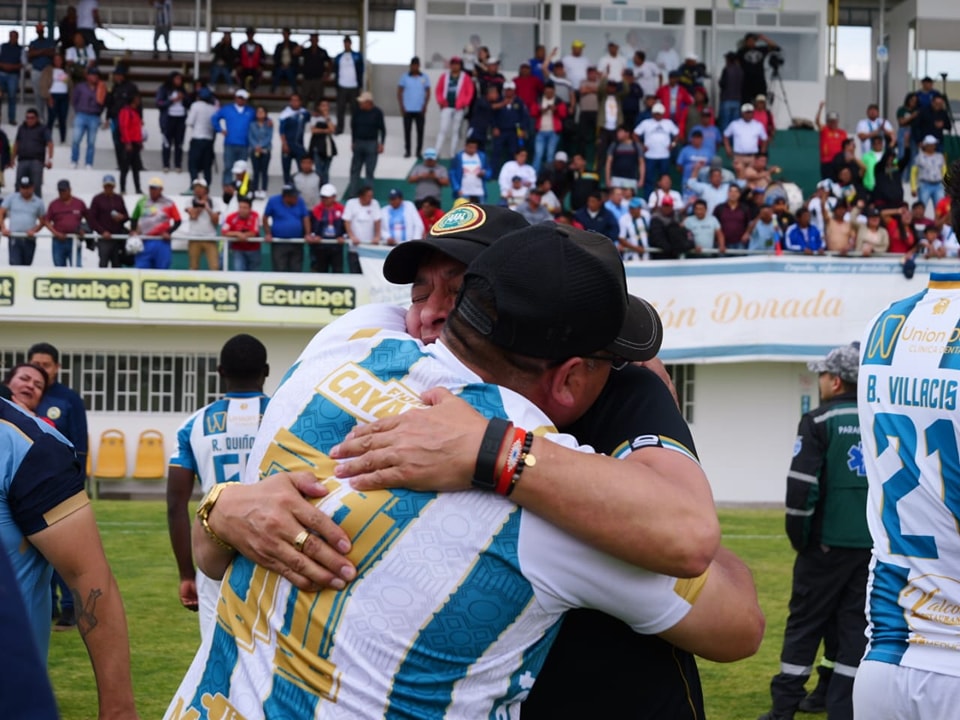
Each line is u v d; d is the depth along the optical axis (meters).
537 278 2.00
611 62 25.30
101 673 3.29
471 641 1.92
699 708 2.27
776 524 16.84
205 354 20.89
